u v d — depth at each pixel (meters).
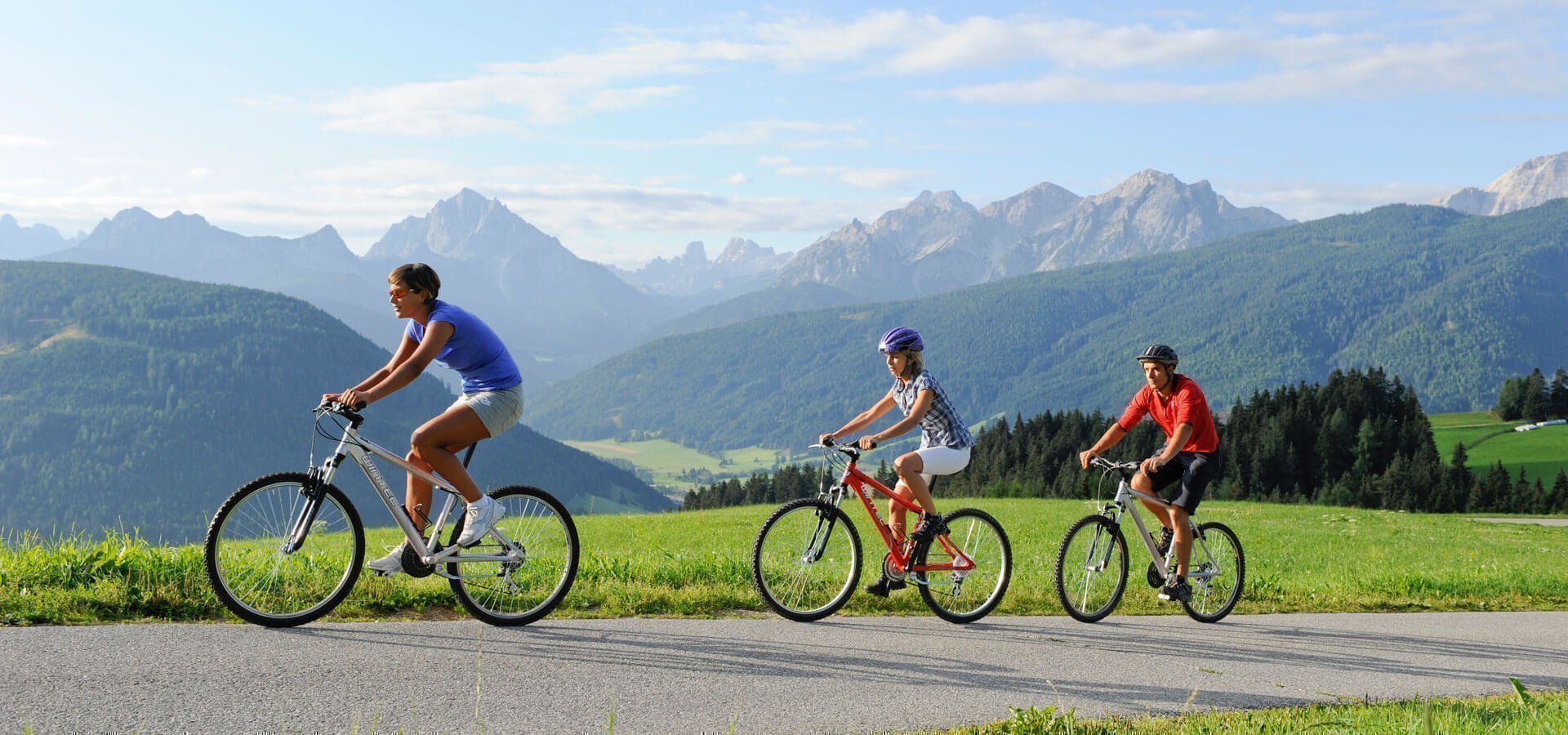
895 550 7.94
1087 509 36.47
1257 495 115.25
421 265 6.79
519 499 6.97
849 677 5.95
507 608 6.87
